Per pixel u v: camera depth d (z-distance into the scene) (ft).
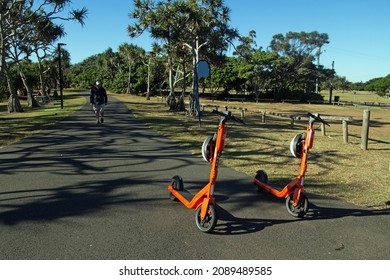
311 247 12.82
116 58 228.22
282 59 195.11
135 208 16.29
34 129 44.16
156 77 179.22
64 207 16.24
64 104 104.06
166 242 12.96
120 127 47.47
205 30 66.49
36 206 16.29
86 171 23.04
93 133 41.14
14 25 65.36
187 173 22.95
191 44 70.33
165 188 19.51
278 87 205.98
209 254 12.18
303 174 15.35
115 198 17.65
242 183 20.83
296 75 203.00
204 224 13.97
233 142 36.50
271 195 18.63
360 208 16.87
